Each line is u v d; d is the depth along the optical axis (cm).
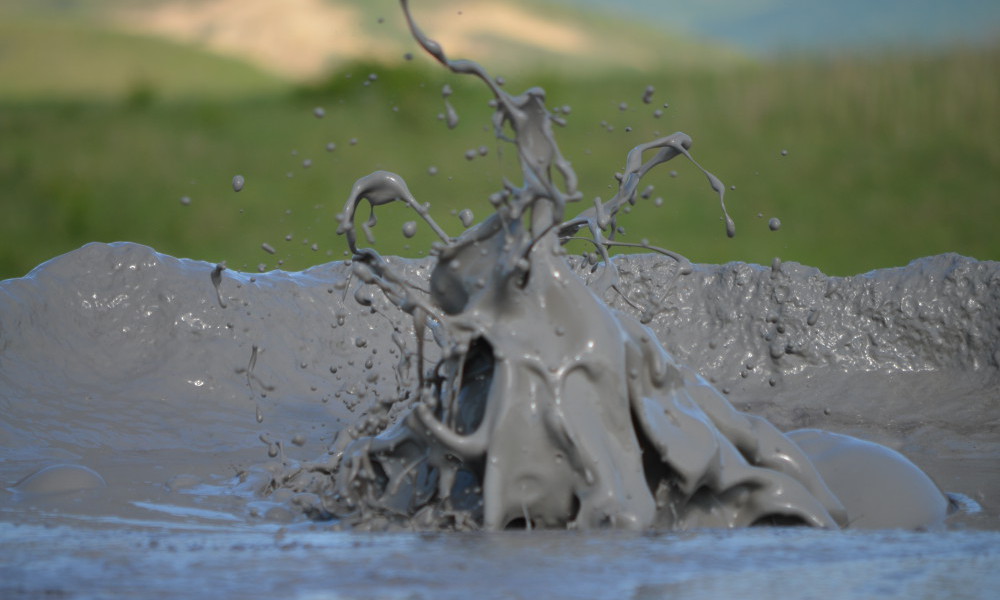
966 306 2016
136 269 1978
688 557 846
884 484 1152
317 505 1169
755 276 2086
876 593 746
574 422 1002
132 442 1598
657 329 2070
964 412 1845
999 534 957
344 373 1962
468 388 1105
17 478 1359
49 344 1856
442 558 842
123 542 940
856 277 2092
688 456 1029
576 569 805
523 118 1062
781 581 773
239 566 820
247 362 1909
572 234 1348
